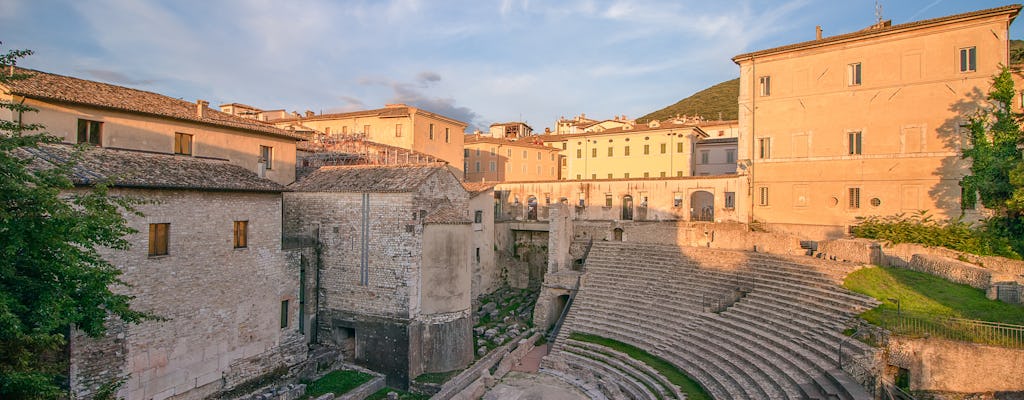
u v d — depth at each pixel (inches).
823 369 942.4
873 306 1100.5
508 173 3454.7
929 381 870.4
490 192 2069.4
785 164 1945.1
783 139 1951.3
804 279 1364.4
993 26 1598.2
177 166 1116.5
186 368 1031.6
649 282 1667.1
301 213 1449.3
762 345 1128.2
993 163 1478.8
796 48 1910.7
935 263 1285.7
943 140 1674.5
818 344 1044.5
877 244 1422.2
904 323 941.2
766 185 1980.8
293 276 1279.5
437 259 1352.1
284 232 1471.5
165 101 1353.3
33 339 566.3
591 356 1379.2
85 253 668.7
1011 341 852.6
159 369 986.1
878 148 1779.0
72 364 863.1
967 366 848.3
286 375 1238.3
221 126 1366.9
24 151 921.5
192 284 1043.3
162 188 983.0
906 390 876.6
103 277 656.4
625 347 1391.5
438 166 1421.0
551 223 1884.8
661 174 2970.0
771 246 1669.5
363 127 2645.2
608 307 1599.4
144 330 963.3
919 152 1712.6
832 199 1859.0
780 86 1959.9
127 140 1179.3
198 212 1056.8
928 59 1697.8
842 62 1841.8
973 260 1334.9
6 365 573.9
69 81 1174.3
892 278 1275.8
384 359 1323.8
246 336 1152.2
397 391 1289.4
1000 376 829.2
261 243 1192.2
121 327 928.3
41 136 639.8
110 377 912.9
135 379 948.6
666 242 1973.4
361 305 1357.0
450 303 1373.0
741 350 1163.3
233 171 1230.9
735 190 1946.4
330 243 1402.6
